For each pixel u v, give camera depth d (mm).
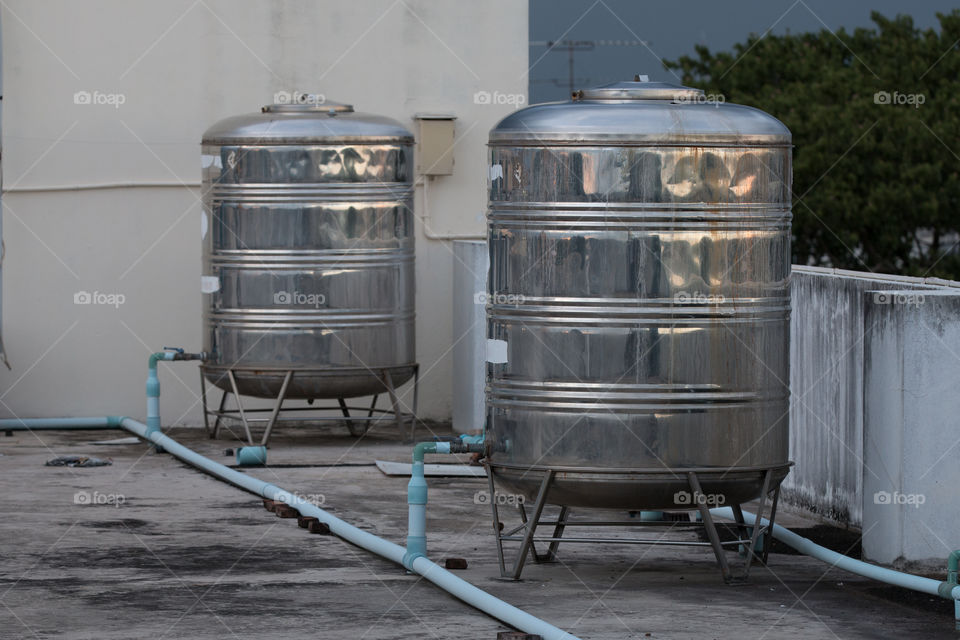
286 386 12500
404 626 6715
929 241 32406
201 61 14477
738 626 6730
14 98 14086
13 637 6492
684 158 7371
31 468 11625
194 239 14523
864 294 8125
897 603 7234
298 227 12422
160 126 14406
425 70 15031
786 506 10109
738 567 8125
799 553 8570
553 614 6965
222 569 7914
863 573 7617
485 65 15148
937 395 7832
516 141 7551
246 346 12547
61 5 14141
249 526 9180
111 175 14320
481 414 13359
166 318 14484
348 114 12758
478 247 13359
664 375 7371
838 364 9359
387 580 7684
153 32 14359
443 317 15055
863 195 30844
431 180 15016
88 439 13453
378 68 14930
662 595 7395
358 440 13531
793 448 10070
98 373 14398
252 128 12414
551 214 7453
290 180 12383
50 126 14188
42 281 14250
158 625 6707
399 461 12125
